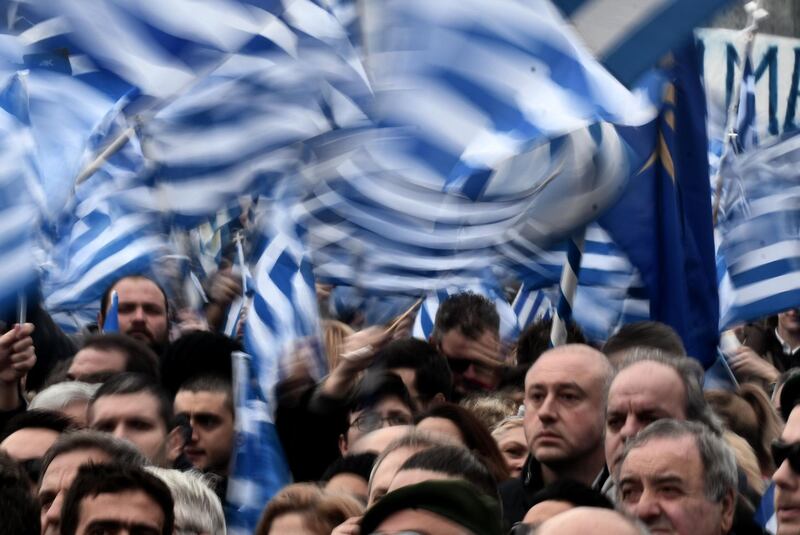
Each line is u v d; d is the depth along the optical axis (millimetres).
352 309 23859
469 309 20328
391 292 18531
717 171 25422
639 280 19719
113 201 21609
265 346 19344
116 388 16172
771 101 31797
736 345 23906
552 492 12820
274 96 17859
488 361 20297
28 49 17781
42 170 18156
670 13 15586
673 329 19203
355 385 17688
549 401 15258
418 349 18109
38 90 17984
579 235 18688
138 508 12547
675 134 19594
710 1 15555
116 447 13961
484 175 17688
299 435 17844
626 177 17953
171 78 17703
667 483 12773
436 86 16047
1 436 16578
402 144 16219
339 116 17781
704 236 19812
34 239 17781
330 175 18078
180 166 18203
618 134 18719
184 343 18188
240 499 17609
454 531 9695
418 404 17969
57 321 23250
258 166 18172
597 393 15289
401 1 16188
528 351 20203
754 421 18203
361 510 13594
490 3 15852
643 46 15617
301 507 13453
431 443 12805
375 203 18078
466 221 17984
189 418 17688
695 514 12758
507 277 21172
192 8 17656
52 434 15539
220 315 23375
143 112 17969
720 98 31641
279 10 17703
